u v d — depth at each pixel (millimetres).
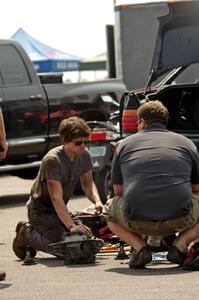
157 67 11609
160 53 11555
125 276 8500
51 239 9555
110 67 26500
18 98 15945
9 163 16203
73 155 9500
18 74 16094
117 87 17594
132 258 8883
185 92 11883
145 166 8820
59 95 16531
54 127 16406
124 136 12234
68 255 9328
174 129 11836
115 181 9078
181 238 8836
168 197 8711
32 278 8641
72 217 9828
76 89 16844
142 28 24766
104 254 9984
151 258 8836
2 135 8836
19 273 8961
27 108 16047
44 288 8109
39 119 16203
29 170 17703
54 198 9398
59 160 9461
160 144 8945
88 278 8492
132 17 24750
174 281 8141
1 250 10734
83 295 7711
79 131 9391
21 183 20125
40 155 16438
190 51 11477
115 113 15602
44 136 16281
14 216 14250
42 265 9430
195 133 11664
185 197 8727
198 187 9016
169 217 8703
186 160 8898
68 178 9547
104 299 7500
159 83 13336
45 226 9586
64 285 8203
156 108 9086
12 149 15836
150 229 8828
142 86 24828
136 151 8930
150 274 8555
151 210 8719
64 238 9328
